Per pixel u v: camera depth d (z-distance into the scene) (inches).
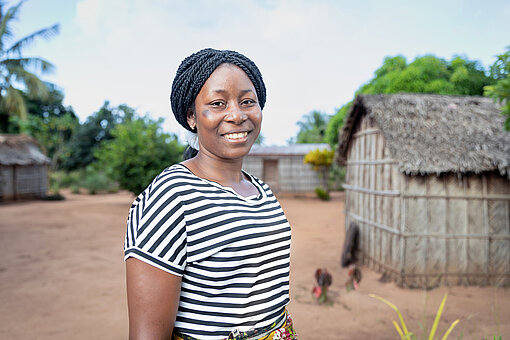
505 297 229.5
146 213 37.5
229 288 38.8
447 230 251.4
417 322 195.0
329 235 430.9
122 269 286.2
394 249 257.9
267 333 41.7
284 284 45.1
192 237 37.6
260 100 48.9
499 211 251.8
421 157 240.8
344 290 247.3
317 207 671.1
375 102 280.8
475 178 251.3
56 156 1112.8
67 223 487.5
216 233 38.3
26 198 759.1
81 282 253.9
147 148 644.1
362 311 210.8
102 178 943.0
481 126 264.1
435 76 543.5
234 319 38.9
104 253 334.3
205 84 43.0
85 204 697.6
